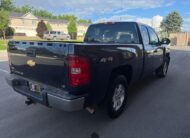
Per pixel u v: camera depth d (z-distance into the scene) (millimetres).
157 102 4953
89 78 3098
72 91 3016
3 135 3430
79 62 2934
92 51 3111
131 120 3986
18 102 4887
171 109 4527
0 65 10195
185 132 3541
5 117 4086
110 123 3861
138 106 4684
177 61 13320
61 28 73375
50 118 4059
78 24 80438
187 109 4527
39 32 54625
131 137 3391
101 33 5422
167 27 80062
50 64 3227
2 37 47250
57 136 3418
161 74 7477
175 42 50531
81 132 3545
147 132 3543
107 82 3543
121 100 4184
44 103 3330
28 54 3627
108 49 3453
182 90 5977
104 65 3379
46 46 3227
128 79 4520
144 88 6168
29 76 3734
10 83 4125
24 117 4094
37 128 3670
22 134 3465
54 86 3256
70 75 2963
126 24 5047
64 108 3045
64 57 2994
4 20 42531
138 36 4910
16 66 4055
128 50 4105
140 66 4832
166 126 3752
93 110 3457
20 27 61312
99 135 3451
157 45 6191
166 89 6074
